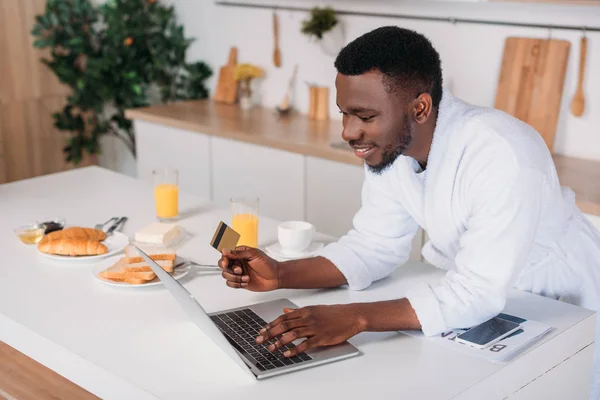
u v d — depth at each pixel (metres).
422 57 1.38
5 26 4.17
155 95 4.63
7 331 1.58
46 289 1.71
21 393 1.88
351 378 1.31
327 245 1.88
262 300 1.66
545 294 1.79
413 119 1.42
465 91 3.28
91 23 4.44
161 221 2.18
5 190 2.50
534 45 3.02
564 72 2.96
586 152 2.99
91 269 1.83
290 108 3.93
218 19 4.20
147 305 1.62
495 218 1.42
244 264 1.66
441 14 3.27
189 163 3.80
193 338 1.47
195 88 4.33
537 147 1.47
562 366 1.52
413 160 1.61
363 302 1.58
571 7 2.90
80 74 4.34
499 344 1.43
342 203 3.16
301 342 1.42
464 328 1.49
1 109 4.26
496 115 1.49
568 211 1.77
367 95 1.35
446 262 1.76
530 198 1.41
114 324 1.53
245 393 1.26
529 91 3.06
